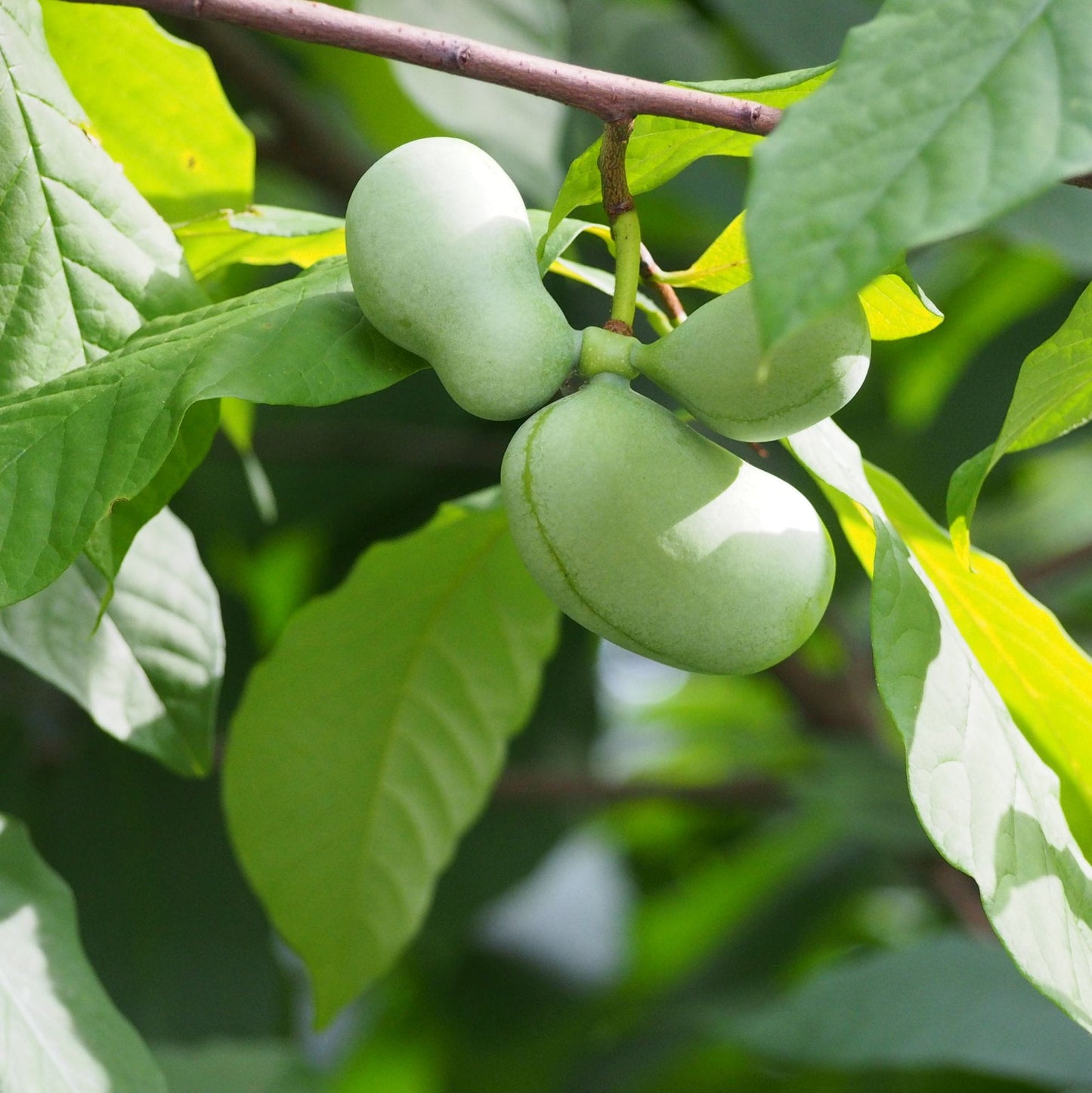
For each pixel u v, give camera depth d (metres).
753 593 1.21
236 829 1.46
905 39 1.12
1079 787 1.34
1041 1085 1.98
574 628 2.24
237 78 1.87
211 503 1.92
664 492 1.20
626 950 2.72
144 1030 1.70
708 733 2.77
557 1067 2.45
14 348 1.27
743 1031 1.66
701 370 1.19
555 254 1.26
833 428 1.31
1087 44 1.12
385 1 1.70
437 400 2.15
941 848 1.21
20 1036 1.28
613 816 2.82
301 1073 1.55
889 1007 1.63
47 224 1.28
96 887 1.74
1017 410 1.24
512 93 1.72
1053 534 3.18
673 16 2.20
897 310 1.26
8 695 1.78
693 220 1.99
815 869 2.50
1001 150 1.11
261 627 2.18
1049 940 1.22
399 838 1.47
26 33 1.29
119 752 1.79
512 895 2.14
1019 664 1.32
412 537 1.42
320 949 1.48
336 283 1.26
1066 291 2.28
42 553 1.21
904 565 1.26
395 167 1.21
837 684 2.28
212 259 1.40
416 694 1.47
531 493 1.20
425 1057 2.54
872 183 1.10
